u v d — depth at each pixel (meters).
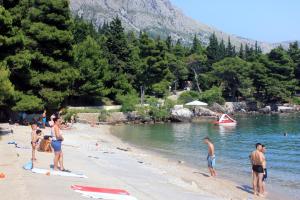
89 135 51.41
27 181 17.41
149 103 87.06
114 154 34.38
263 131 65.75
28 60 42.97
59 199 15.14
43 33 50.81
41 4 52.28
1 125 46.31
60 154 21.22
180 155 38.31
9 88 35.00
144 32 103.69
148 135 57.53
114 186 19.25
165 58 103.06
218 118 88.69
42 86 51.12
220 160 35.97
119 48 94.50
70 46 53.97
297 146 47.38
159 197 18.56
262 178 22.73
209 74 124.38
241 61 122.69
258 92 124.44
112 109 82.50
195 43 154.25
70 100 83.44
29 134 37.94
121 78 91.12
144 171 26.56
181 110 89.12
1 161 21.70
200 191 21.92
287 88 123.19
